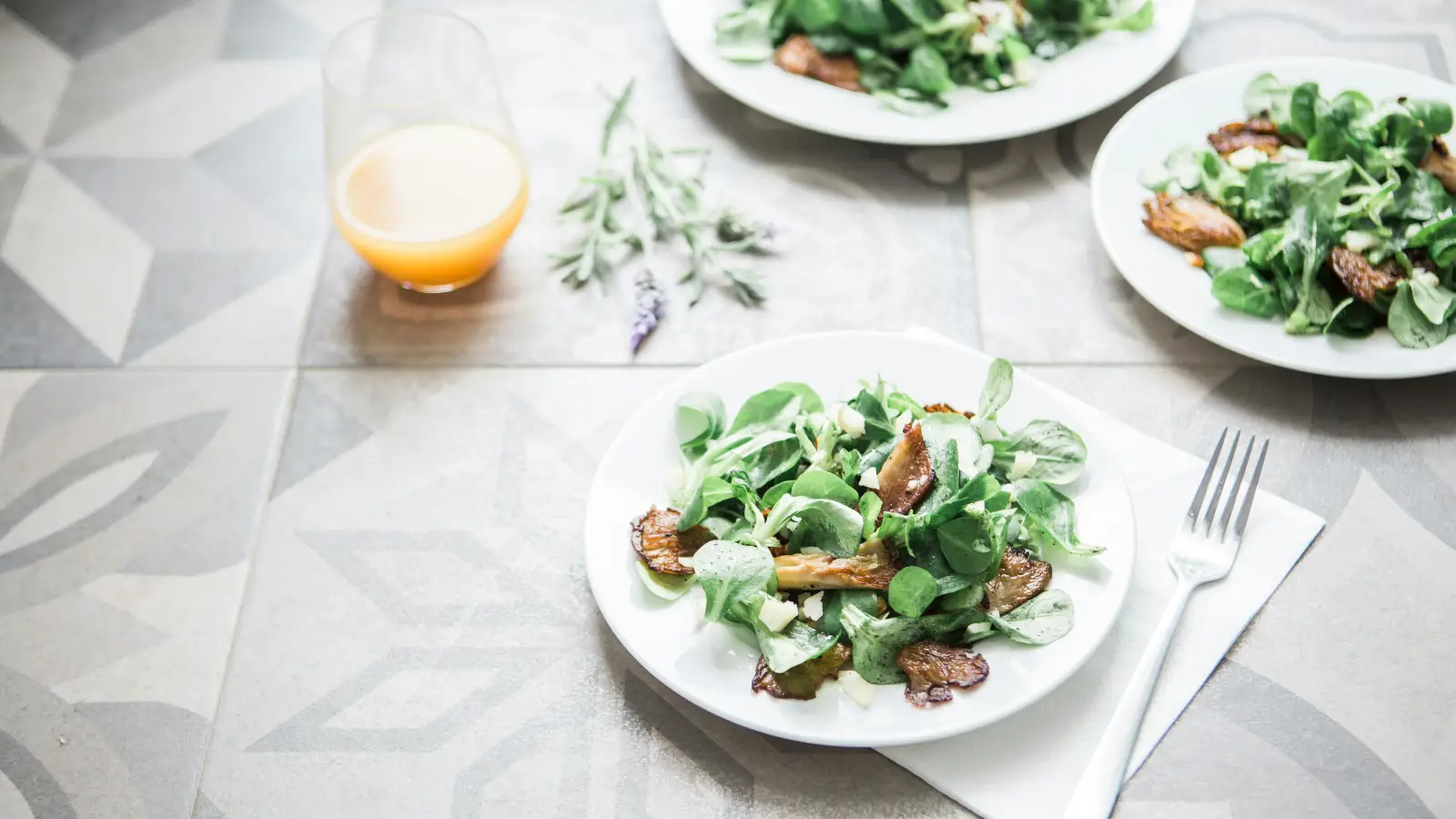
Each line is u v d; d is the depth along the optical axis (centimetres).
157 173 101
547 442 87
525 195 92
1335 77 95
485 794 75
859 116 96
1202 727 75
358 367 91
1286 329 84
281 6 111
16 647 81
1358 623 78
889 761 74
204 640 80
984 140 94
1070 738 74
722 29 100
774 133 101
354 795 75
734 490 76
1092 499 78
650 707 77
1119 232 89
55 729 78
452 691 78
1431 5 105
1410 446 84
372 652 79
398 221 89
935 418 78
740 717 72
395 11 91
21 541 85
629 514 78
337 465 86
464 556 82
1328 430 85
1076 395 87
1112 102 95
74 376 91
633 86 103
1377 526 81
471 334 92
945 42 97
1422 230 84
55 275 96
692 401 81
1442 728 75
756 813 73
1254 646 77
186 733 77
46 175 101
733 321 91
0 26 110
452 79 95
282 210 99
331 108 86
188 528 84
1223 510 80
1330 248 85
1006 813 72
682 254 95
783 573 74
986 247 94
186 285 95
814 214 96
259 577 82
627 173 97
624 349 91
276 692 78
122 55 108
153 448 88
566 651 79
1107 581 75
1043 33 99
